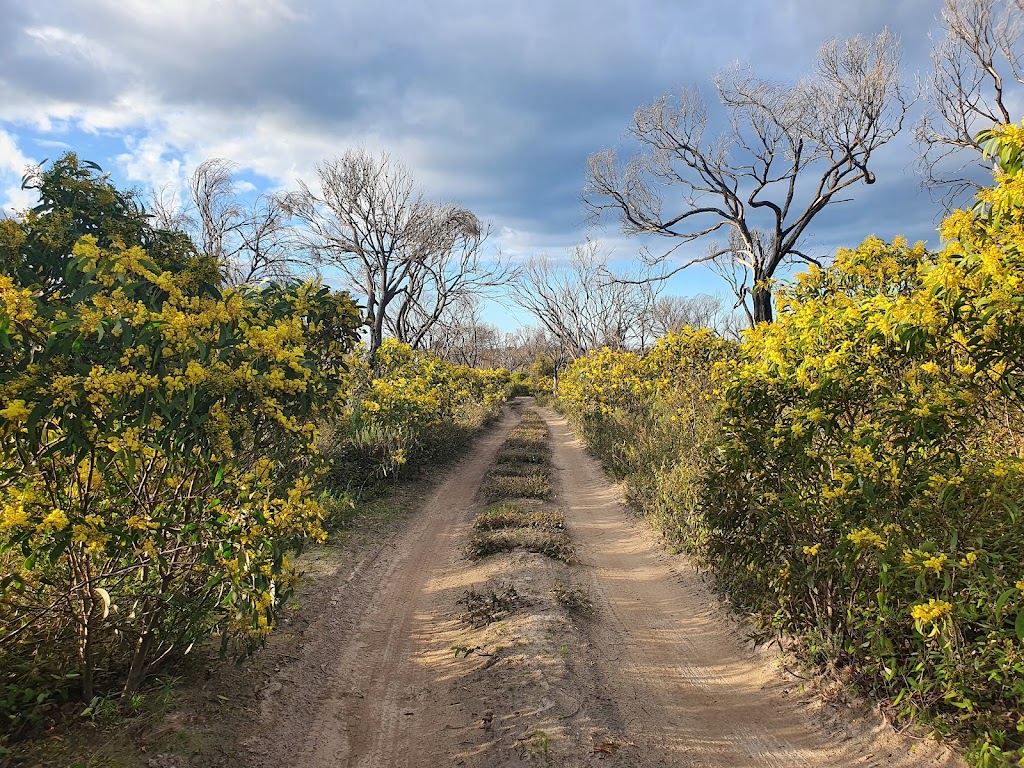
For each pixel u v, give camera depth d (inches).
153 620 110.6
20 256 127.3
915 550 94.7
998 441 116.7
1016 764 85.5
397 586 208.2
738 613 149.9
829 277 181.9
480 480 410.9
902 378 111.0
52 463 99.3
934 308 97.6
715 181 669.3
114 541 98.1
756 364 146.8
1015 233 94.0
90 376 89.7
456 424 572.1
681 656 156.1
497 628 164.4
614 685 139.2
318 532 125.3
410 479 386.3
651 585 212.2
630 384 485.4
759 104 593.0
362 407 382.0
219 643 138.2
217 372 103.3
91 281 103.9
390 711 130.1
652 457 326.3
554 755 108.8
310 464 153.1
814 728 116.1
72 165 146.9
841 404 116.9
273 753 109.4
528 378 2015.3
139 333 97.6
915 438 100.5
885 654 108.3
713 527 145.3
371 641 164.7
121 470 106.3
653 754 112.0
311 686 135.0
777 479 131.0
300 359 123.0
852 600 115.4
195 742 102.7
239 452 116.1
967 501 99.3
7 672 105.7
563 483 410.0
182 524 109.7
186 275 113.0
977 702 94.1
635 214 754.8
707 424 258.1
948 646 91.8
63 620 111.3
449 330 1392.7
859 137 552.4
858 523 108.7
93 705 106.1
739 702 130.9
